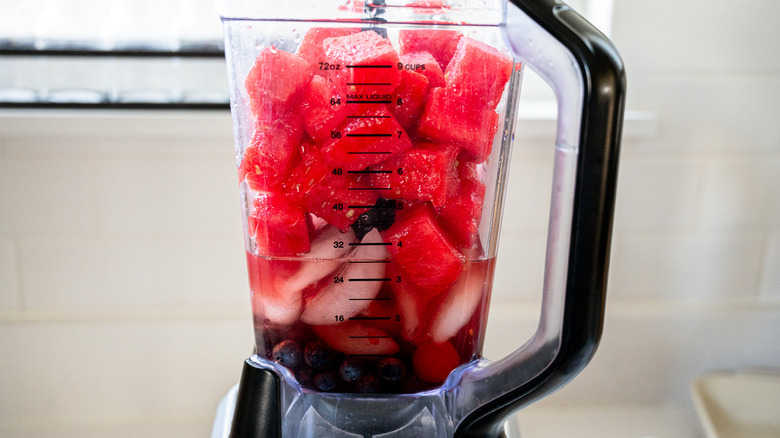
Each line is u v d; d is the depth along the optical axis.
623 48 0.71
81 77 0.71
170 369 0.75
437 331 0.35
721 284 0.78
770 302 0.79
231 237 0.72
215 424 0.42
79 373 0.74
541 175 0.72
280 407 0.35
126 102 0.67
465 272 0.35
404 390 0.36
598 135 0.30
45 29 0.69
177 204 0.71
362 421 0.36
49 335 0.72
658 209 0.75
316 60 0.32
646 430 0.76
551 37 0.30
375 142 0.32
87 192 0.69
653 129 0.71
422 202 0.33
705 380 0.74
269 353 0.36
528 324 0.76
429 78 0.32
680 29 0.71
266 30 0.32
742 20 0.71
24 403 0.74
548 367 0.33
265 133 0.32
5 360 0.72
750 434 0.73
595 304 0.32
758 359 0.80
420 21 0.32
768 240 0.77
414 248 0.33
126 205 0.70
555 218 0.33
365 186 0.33
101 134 0.66
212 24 0.70
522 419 0.78
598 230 0.31
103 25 0.69
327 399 0.36
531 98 0.80
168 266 0.73
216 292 0.74
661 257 0.77
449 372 0.36
